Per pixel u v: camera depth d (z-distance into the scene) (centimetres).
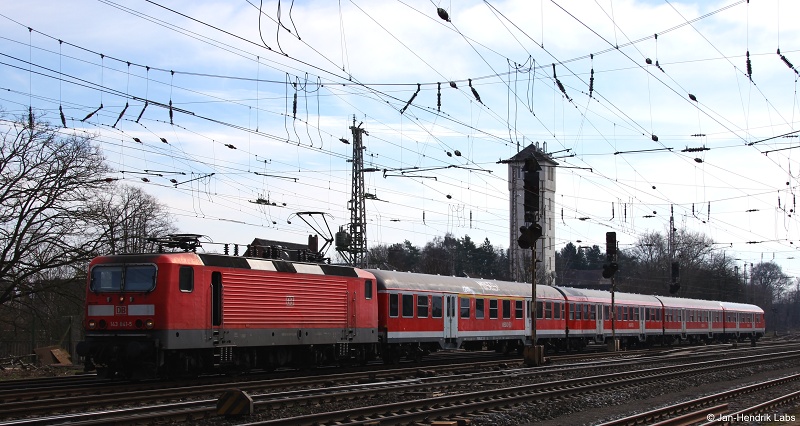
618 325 5138
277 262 2667
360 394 2058
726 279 10000
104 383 2344
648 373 3067
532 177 2941
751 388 2530
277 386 2261
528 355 3297
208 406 1788
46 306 4191
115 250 4494
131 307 2283
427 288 3431
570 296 4588
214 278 2422
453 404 1936
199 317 2353
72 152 3866
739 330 7262
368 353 3125
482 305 3794
